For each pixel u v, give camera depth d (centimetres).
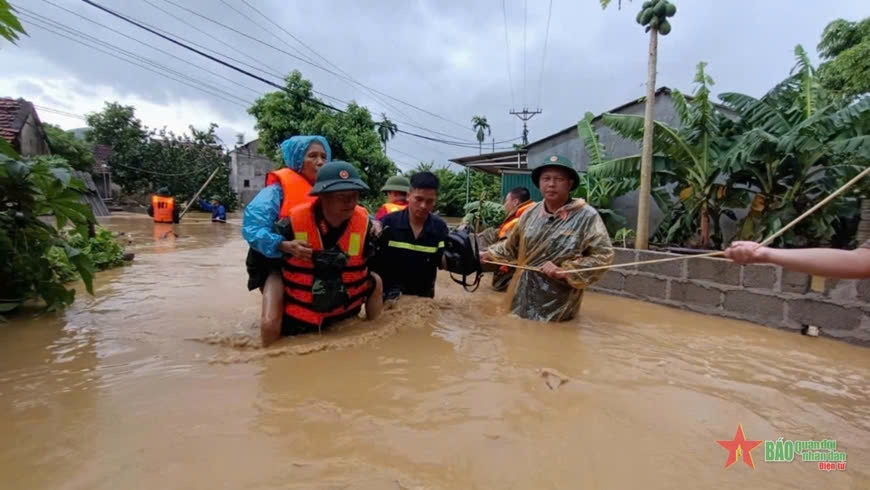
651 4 618
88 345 311
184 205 3353
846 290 398
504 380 264
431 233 456
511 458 182
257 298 474
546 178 439
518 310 447
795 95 664
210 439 188
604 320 452
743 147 627
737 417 229
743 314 469
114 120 3734
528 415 220
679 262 525
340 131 1939
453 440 193
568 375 277
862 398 265
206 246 1016
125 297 467
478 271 497
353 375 266
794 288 431
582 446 194
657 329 421
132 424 200
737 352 353
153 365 275
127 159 3500
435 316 415
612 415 224
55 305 397
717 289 490
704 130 692
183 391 237
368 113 2062
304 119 1928
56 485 156
